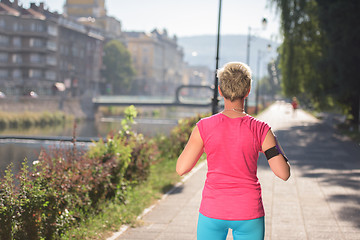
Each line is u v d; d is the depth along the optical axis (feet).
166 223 21.85
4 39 217.77
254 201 8.52
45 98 199.11
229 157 8.55
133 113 33.24
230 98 8.88
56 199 17.87
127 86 355.56
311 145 65.16
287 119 149.38
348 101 101.76
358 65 84.64
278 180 34.88
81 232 18.75
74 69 281.13
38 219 15.89
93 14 382.42
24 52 228.84
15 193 15.98
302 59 100.73
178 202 26.99
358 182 34.06
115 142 27.25
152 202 26.86
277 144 8.82
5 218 14.70
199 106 243.40
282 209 24.99
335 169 41.27
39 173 18.56
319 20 86.53
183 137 53.42
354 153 54.90
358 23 80.79
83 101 240.73
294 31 98.17
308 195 28.99
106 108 270.67
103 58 340.39
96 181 22.53
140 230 20.51
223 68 9.16
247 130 8.63
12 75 226.79
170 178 35.91
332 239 19.22
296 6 98.73
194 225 21.47
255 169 8.73
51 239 16.88
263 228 8.66
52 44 244.22
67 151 22.95
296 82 102.83
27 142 63.77
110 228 20.48
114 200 25.17
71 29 272.31
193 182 34.27
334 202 26.81
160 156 49.85
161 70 495.82
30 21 219.61
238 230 8.56
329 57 88.53
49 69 245.86
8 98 172.04
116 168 25.90
